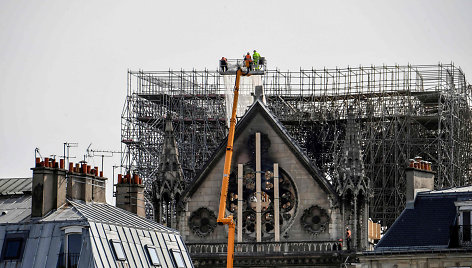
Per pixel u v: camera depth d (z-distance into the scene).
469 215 184.50
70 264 146.62
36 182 155.00
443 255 183.12
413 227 189.00
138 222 168.88
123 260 151.75
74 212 154.75
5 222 153.75
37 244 148.75
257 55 192.50
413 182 193.62
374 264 187.62
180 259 170.38
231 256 186.75
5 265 148.50
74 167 166.50
